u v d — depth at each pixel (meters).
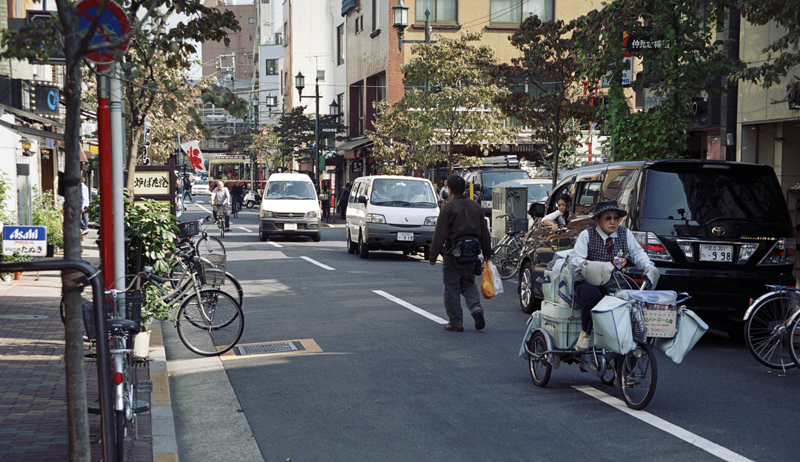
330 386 7.62
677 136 14.15
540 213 12.35
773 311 8.60
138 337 8.59
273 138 73.06
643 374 6.69
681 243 9.38
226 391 7.56
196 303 9.38
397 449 5.75
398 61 44.66
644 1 13.65
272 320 11.46
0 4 19.94
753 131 16.81
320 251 23.81
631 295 6.56
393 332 10.44
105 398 4.18
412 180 22.39
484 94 29.75
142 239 9.21
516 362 8.65
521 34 21.53
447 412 6.69
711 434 6.05
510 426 6.27
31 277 16.33
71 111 4.13
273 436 6.16
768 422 6.38
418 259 21.62
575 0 44.66
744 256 9.43
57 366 8.05
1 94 19.70
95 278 4.11
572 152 32.72
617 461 5.43
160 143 36.25
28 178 19.45
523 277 12.50
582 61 15.46
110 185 7.41
